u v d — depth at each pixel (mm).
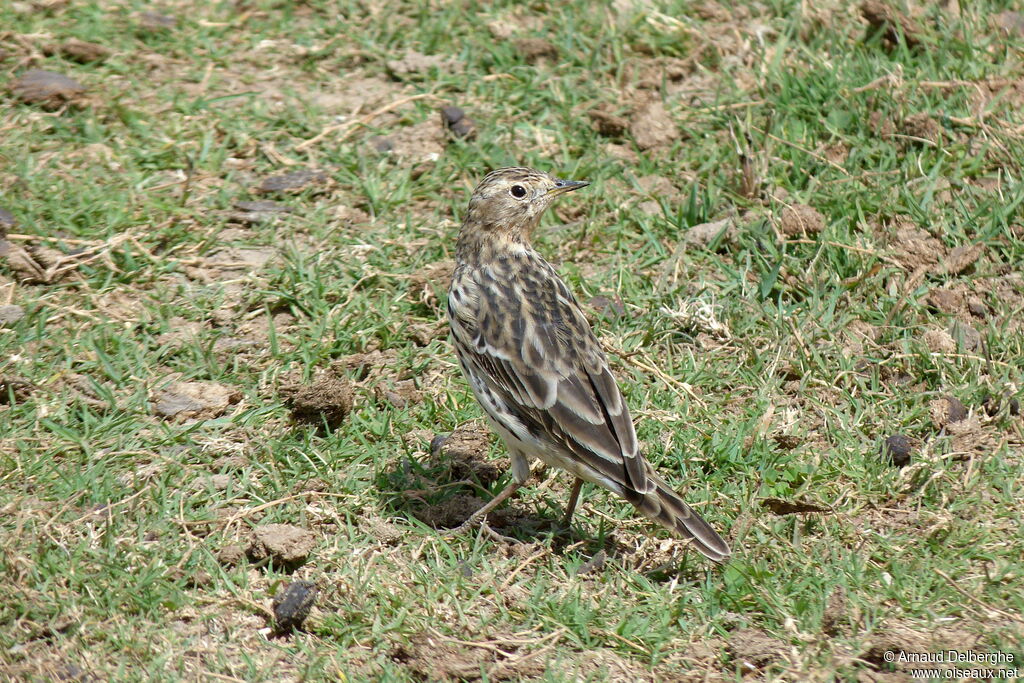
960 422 11188
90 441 11102
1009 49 15203
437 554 10078
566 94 15148
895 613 9305
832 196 13594
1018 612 9258
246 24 16391
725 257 13336
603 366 10195
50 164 13930
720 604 9555
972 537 10000
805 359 12008
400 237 13453
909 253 13008
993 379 11719
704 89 15258
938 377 11844
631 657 9125
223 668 9000
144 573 9648
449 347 12367
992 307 12531
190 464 10938
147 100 14992
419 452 11250
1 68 15180
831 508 10461
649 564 10117
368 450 11109
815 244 13188
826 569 9719
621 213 13695
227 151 14453
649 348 12367
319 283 12758
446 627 9359
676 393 11781
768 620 9383
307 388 11281
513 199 11023
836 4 16156
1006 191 13461
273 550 9859
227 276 12984
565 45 15797
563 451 10000
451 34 16062
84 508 10359
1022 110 14461
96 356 11969
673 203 13930
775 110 14680
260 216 13609
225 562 9914
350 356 12133
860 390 11836
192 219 13477
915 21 15562
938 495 10539
